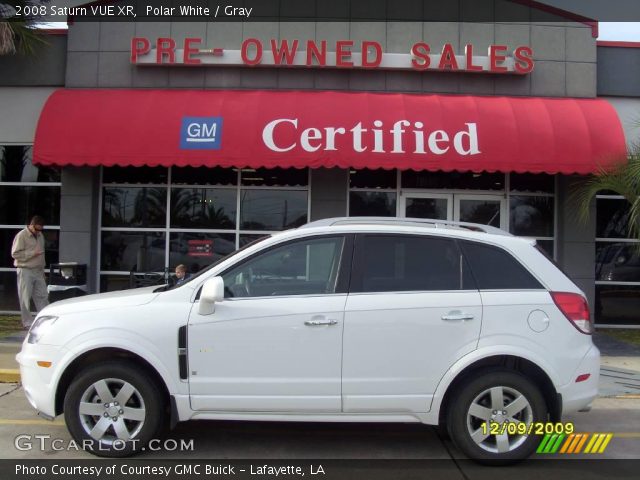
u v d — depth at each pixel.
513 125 9.73
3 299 11.16
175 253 10.99
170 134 9.63
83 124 9.77
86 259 10.69
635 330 10.88
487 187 11.03
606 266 11.02
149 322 4.63
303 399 4.60
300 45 10.77
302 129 9.58
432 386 4.62
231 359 4.60
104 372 4.66
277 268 4.84
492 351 4.61
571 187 10.67
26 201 11.18
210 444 5.20
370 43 10.57
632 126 11.04
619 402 6.67
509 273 4.84
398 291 4.74
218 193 10.98
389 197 10.97
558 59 10.86
